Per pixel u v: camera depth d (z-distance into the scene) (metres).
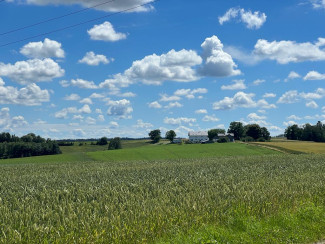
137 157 77.00
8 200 16.20
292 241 9.41
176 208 12.66
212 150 91.06
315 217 11.59
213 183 20.17
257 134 163.88
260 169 32.03
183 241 9.37
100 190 17.53
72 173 30.92
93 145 146.25
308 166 36.81
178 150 91.19
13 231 9.85
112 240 9.57
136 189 18.48
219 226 11.17
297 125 168.00
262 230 9.88
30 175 30.81
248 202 13.85
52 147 114.94
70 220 11.18
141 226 10.35
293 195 15.38
